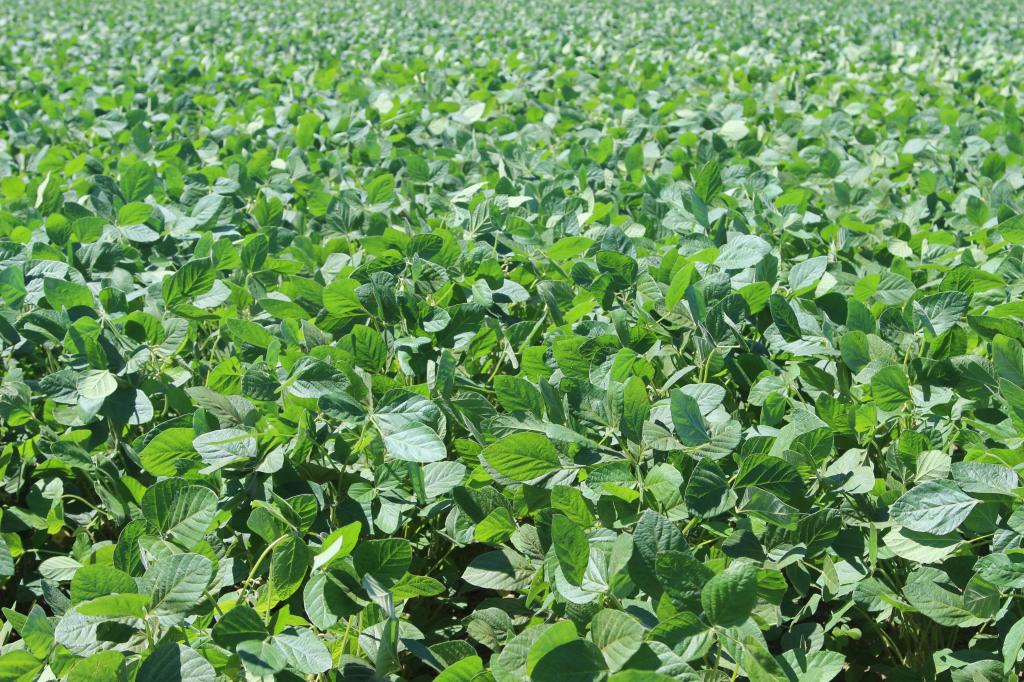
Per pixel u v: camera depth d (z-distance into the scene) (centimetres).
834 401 199
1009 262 265
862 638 205
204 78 704
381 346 218
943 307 218
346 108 544
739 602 136
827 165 404
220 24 1209
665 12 1358
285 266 281
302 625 167
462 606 206
